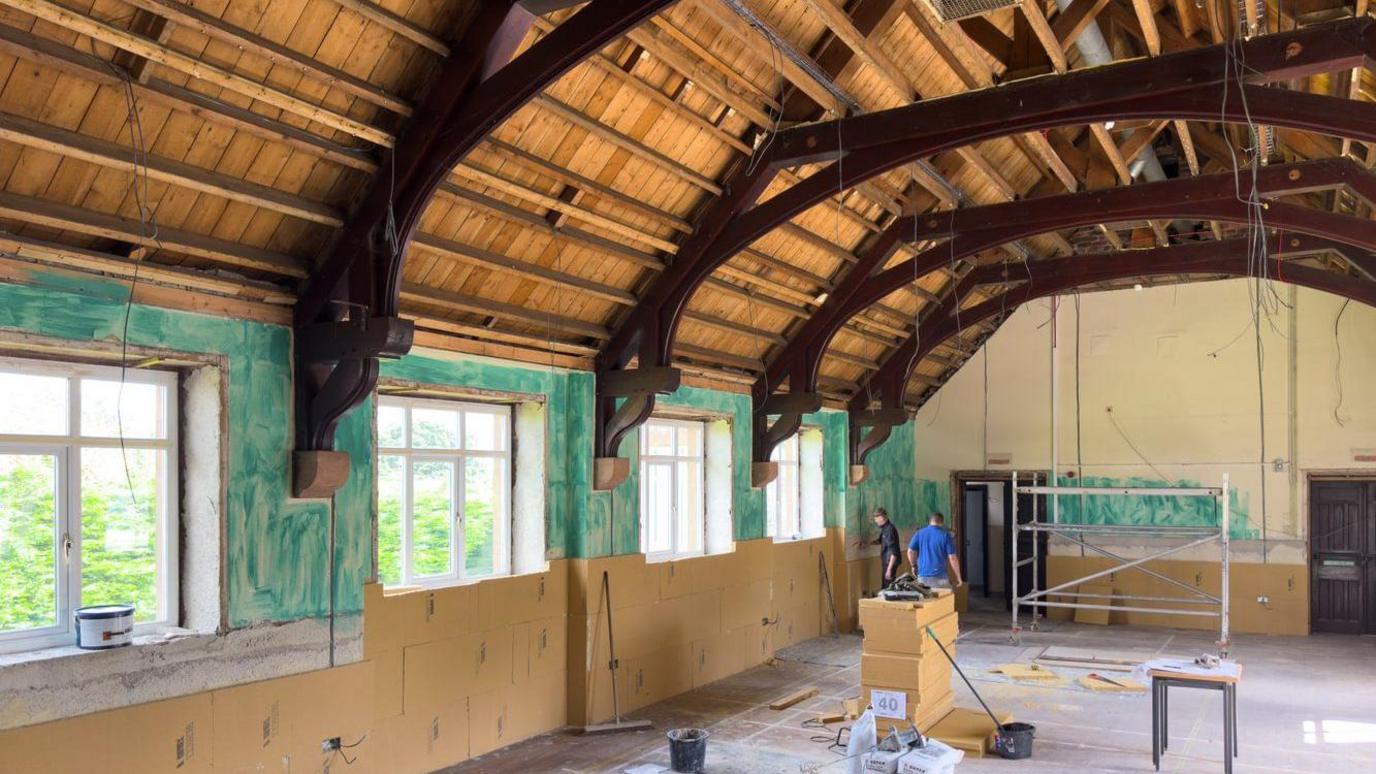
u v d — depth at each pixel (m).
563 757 7.11
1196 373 13.53
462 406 7.48
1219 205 8.34
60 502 4.84
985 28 6.96
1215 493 11.01
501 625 7.34
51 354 4.75
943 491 15.16
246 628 5.39
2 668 4.27
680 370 8.62
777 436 10.79
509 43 5.17
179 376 5.41
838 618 12.73
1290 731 7.93
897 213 9.75
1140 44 8.40
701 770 6.67
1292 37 5.44
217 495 5.29
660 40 6.18
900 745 5.76
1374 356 12.57
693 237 7.92
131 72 4.41
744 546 10.57
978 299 14.33
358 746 6.02
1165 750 7.29
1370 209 10.20
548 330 7.77
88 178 4.64
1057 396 14.40
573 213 6.89
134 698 4.80
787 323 10.58
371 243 5.52
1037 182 10.46
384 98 5.16
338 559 5.98
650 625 8.80
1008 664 10.38
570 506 8.17
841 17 5.87
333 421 5.70
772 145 7.34
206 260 5.31
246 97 4.86
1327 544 12.97
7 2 3.80
